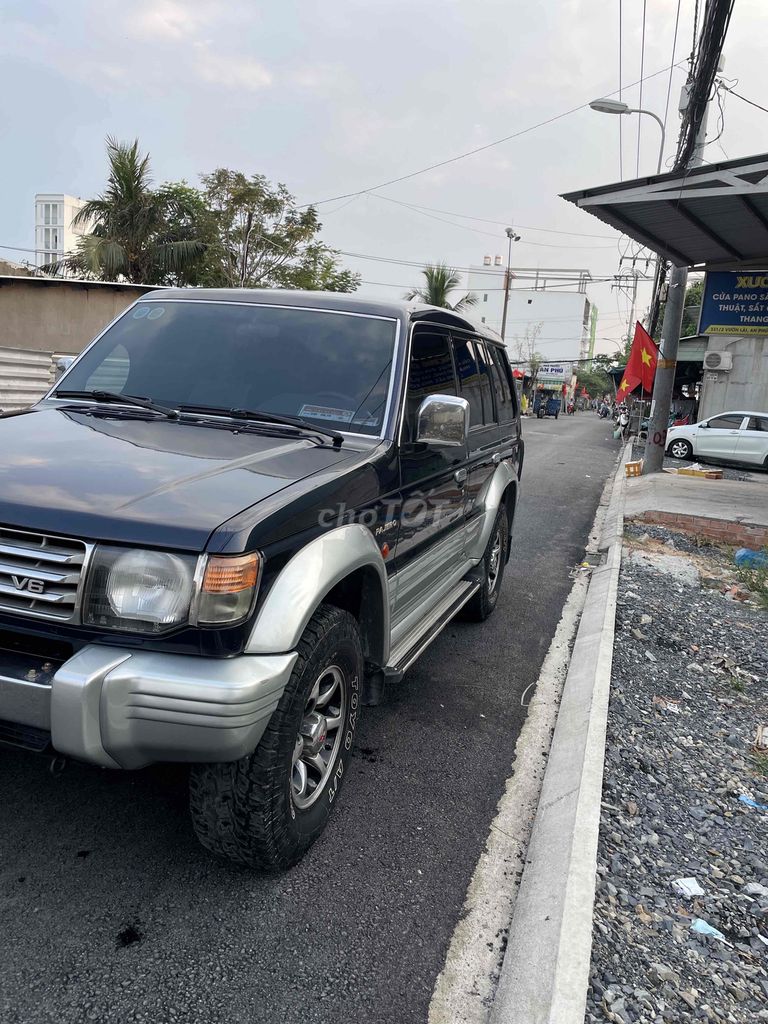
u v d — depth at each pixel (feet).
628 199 29.68
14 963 7.47
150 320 13.29
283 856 8.68
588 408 359.05
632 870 9.48
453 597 15.42
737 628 20.26
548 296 340.18
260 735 7.67
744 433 65.21
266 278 90.43
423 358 12.83
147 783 10.77
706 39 27.78
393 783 11.66
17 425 10.35
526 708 14.85
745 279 49.65
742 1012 7.41
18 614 7.48
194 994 7.34
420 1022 7.35
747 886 9.44
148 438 9.96
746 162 26.78
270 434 10.55
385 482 10.47
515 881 9.60
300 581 8.03
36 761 11.12
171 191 88.07
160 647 7.30
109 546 7.34
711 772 12.40
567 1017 6.89
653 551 29.07
